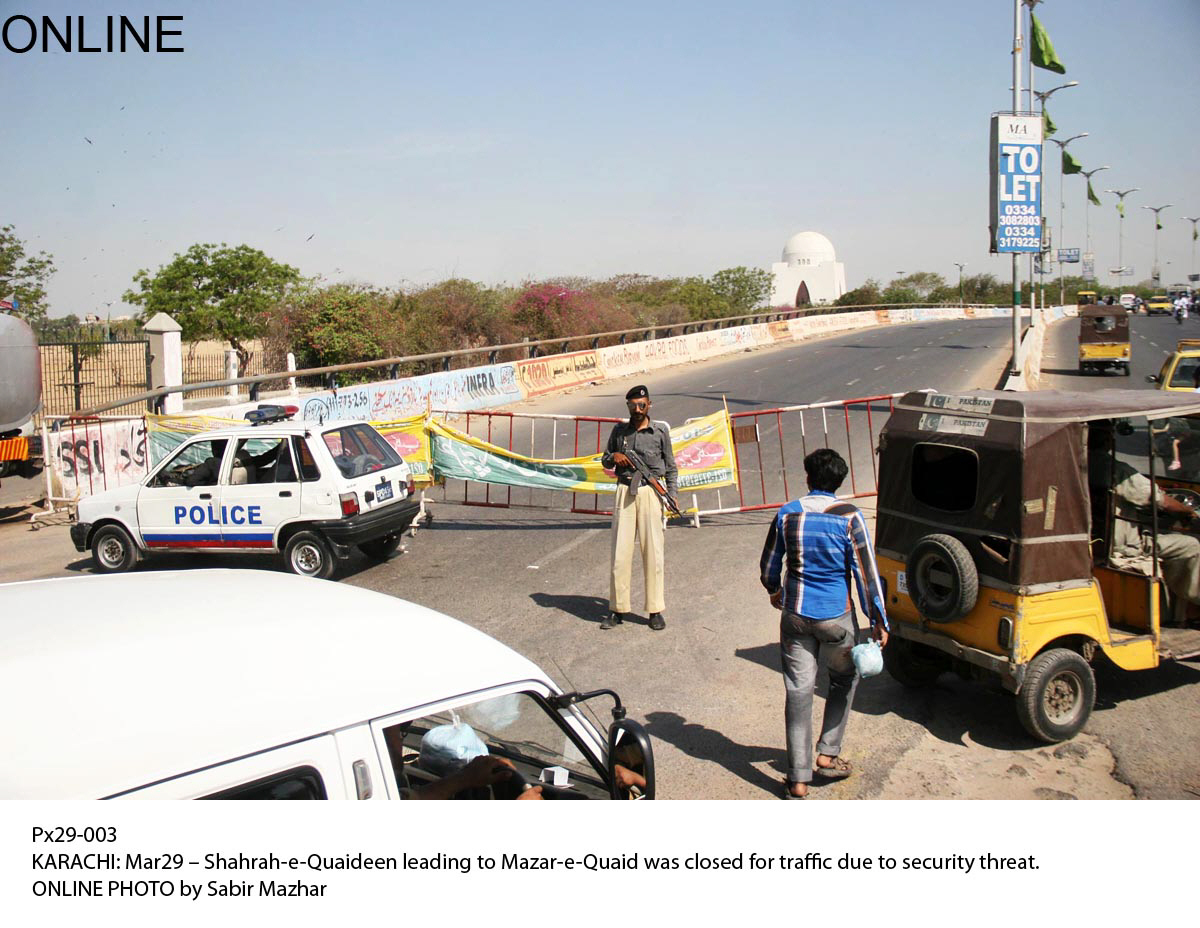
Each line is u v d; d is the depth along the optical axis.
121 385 18.56
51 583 3.09
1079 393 6.18
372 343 25.45
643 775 3.17
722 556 9.99
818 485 5.04
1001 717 6.02
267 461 9.70
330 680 2.40
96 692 2.20
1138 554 6.05
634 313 42.16
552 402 24.62
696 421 11.23
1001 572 5.35
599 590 8.94
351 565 10.17
